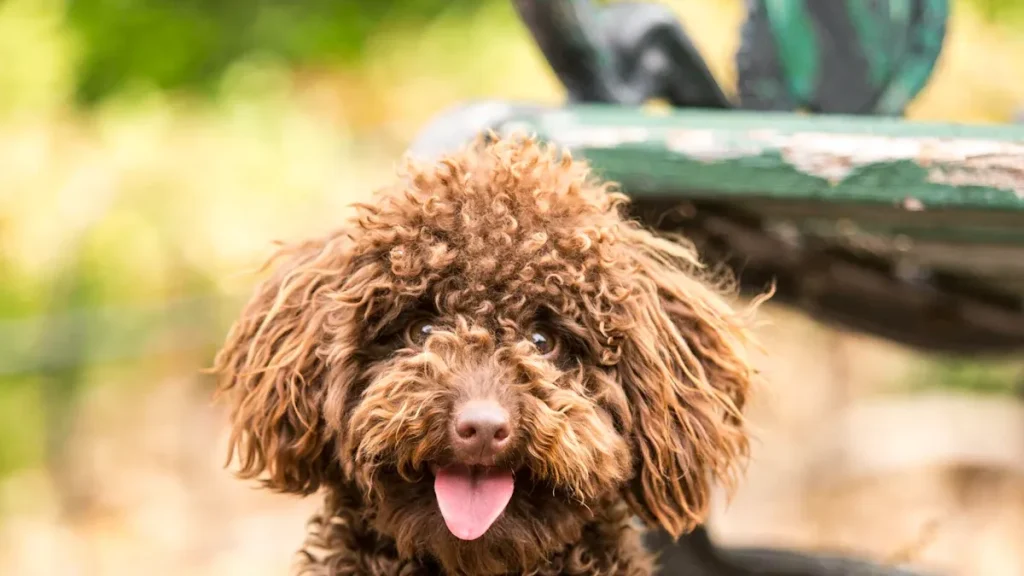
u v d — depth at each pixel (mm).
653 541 5520
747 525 10773
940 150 3930
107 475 11695
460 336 3740
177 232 11023
